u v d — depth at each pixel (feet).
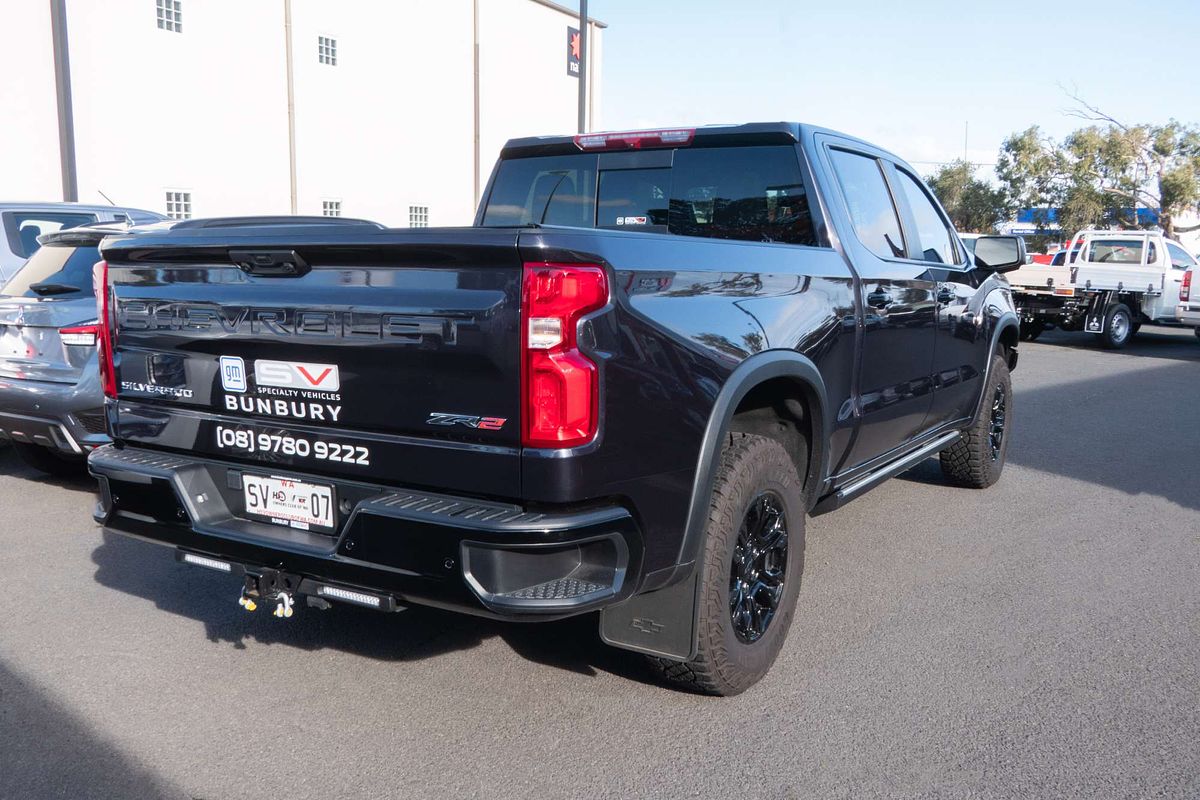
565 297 8.27
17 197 62.03
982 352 18.65
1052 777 9.51
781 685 11.43
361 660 12.03
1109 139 114.01
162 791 9.09
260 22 76.02
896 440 15.55
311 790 9.16
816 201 13.30
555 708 10.84
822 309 12.08
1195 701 11.12
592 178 15.52
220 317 10.00
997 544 16.93
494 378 8.45
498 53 102.89
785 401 12.17
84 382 17.65
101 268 11.05
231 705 10.82
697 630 10.14
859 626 13.20
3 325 18.34
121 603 13.73
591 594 8.63
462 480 8.75
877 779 9.45
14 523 17.33
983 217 132.77
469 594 8.46
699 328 9.65
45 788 9.08
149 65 68.33
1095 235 60.54
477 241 8.29
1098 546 16.89
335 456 9.45
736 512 10.27
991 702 11.06
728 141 14.08
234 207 75.46
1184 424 29.55
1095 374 42.73
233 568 10.19
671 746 10.03
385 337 8.94
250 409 9.98
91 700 10.87
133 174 68.03
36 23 61.98
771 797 9.13
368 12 86.02
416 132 93.04
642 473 9.01
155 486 10.38
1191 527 18.15
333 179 84.43
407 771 9.52
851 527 17.85
